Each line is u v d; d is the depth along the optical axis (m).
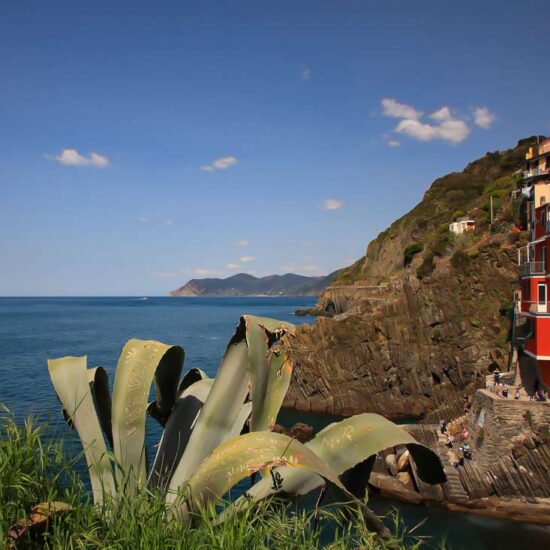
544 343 31.11
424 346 52.22
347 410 53.47
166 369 5.43
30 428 4.74
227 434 4.89
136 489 4.42
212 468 4.07
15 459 4.41
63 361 5.26
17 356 71.75
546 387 31.62
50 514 4.11
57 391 5.02
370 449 4.30
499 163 126.62
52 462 4.80
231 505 4.17
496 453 27.19
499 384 35.84
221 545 3.80
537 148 58.12
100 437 4.91
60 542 3.91
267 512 4.29
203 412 4.96
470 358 50.22
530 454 26.34
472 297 52.12
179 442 5.33
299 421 50.88
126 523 4.09
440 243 73.25
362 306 60.38
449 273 53.34
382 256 134.25
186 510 4.18
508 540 22.58
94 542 3.88
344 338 54.41
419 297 53.69
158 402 5.66
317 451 4.43
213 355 78.38
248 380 4.96
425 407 51.84
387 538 4.12
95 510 4.31
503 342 49.25
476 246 56.03
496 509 25.14
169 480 4.93
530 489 25.89
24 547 3.95
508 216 64.62
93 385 5.30
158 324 148.12
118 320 167.75
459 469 27.97
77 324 146.75
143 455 4.80
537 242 33.34
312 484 4.53
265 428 4.72
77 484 4.64
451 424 35.09
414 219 128.25
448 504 25.83
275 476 4.47
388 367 53.00
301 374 55.31
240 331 4.96
